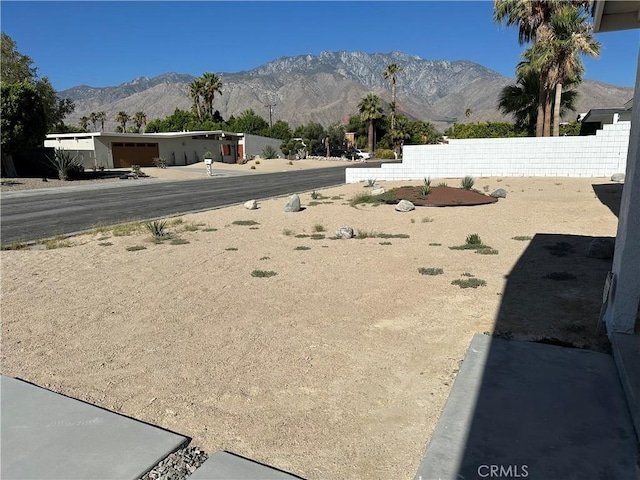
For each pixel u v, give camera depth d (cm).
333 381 356
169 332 464
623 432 273
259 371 375
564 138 1844
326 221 1214
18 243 980
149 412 319
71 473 252
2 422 303
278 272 700
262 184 2641
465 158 2036
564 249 781
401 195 1533
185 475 254
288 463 264
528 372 348
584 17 2062
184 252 868
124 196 2062
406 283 619
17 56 4309
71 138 3909
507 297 538
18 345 439
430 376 359
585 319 455
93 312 532
